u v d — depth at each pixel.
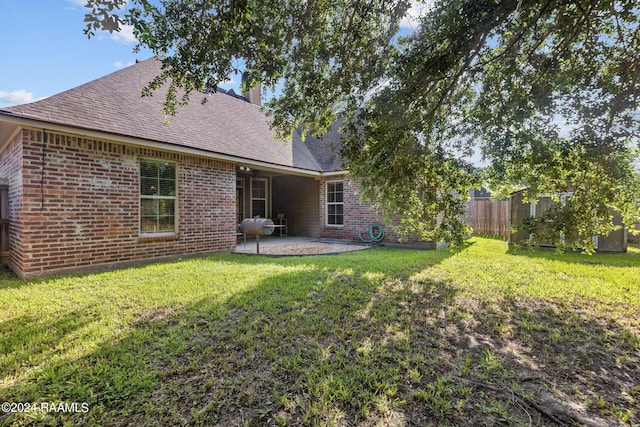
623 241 8.05
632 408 1.99
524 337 3.02
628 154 3.86
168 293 4.25
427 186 5.16
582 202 4.39
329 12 3.45
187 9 2.87
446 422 1.85
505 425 1.83
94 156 5.86
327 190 12.00
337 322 3.30
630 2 2.85
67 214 5.53
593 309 3.79
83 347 2.70
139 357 2.55
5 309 3.63
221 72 3.37
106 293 4.25
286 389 2.16
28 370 2.35
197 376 2.30
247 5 2.85
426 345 2.83
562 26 3.33
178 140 7.14
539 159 4.08
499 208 12.95
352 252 8.45
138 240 6.50
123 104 6.99
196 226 7.61
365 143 4.51
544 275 5.48
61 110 5.62
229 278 5.08
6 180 6.50
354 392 2.11
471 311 3.69
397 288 4.58
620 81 3.56
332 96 4.18
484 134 4.42
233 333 3.00
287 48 3.48
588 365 2.53
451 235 5.34
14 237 5.89
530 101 3.66
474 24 3.12
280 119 4.68
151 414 1.90
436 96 4.20
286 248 9.47
